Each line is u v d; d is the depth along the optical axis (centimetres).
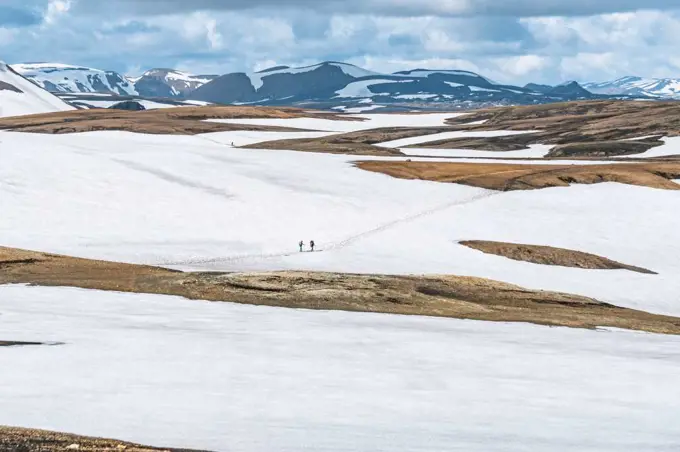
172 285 7138
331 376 4472
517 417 3831
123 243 9531
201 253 9250
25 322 5547
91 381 4166
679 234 10356
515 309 6894
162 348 4947
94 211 10731
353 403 3975
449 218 10838
